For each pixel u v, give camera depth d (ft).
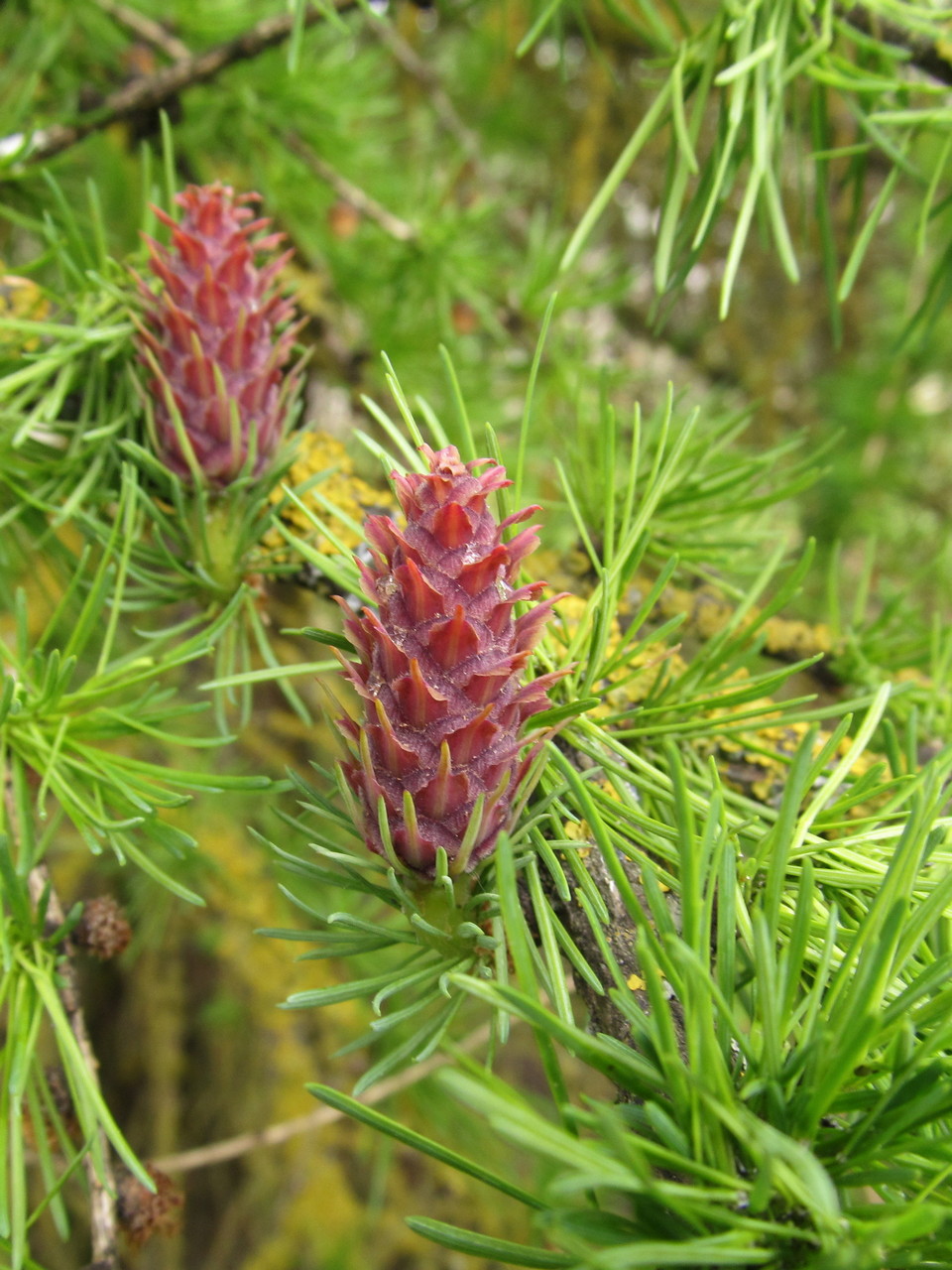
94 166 0.69
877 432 1.04
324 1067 0.82
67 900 0.74
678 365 1.28
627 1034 0.25
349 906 0.73
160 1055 0.86
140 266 0.38
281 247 0.66
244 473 0.33
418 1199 0.87
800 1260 0.20
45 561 0.41
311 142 0.70
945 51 0.38
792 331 1.13
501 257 0.72
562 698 0.29
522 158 1.26
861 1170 0.21
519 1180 0.77
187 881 0.73
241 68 0.65
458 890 0.26
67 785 0.29
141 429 0.36
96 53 0.65
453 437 0.66
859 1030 0.19
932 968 0.21
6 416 0.35
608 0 0.39
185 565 0.36
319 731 0.80
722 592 0.43
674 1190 0.18
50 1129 0.32
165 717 0.30
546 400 0.69
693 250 0.35
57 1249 0.84
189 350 0.33
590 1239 0.19
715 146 0.36
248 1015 0.85
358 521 0.36
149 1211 0.32
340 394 0.80
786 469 0.39
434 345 0.69
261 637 0.35
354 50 0.80
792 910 0.26
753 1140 0.18
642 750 0.31
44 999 0.28
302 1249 0.89
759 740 0.35
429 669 0.24
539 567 0.38
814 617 0.70
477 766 0.25
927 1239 0.20
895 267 1.18
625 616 0.38
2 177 0.46
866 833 0.27
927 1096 0.19
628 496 0.29
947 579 0.49
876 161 0.95
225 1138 0.92
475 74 1.15
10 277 0.36
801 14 0.34
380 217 0.66
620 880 0.21
